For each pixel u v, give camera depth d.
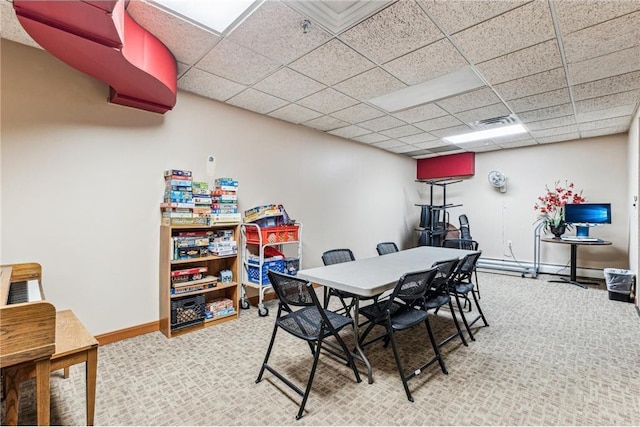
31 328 1.30
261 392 1.94
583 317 3.28
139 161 2.79
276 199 3.98
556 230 4.84
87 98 2.49
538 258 5.49
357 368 2.25
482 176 6.16
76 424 1.65
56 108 2.35
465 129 4.48
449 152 6.20
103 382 2.04
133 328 2.76
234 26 2.02
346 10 1.87
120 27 1.68
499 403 1.84
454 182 6.16
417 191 6.92
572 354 2.45
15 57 2.18
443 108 3.58
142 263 2.82
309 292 1.78
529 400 1.86
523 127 4.37
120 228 2.68
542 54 2.34
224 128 3.42
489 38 2.13
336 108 3.59
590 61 2.44
